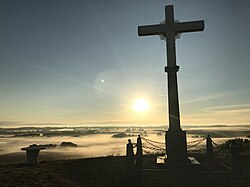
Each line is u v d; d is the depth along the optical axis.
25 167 11.73
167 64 12.47
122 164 11.79
